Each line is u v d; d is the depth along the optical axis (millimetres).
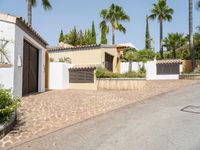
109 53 22828
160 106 9445
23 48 11750
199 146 4777
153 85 18781
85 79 17922
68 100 10859
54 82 17703
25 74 12227
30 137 5816
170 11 38281
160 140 5242
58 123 7031
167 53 40281
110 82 17047
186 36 37000
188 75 25625
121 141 5309
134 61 29484
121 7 37125
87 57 22078
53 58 23812
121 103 10422
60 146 5168
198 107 8930
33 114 7977
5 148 5125
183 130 5910
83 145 5164
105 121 7215
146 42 46969
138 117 7574
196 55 31000
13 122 6691
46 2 23094
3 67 9219
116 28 37250
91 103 10297
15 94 9719
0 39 9375
